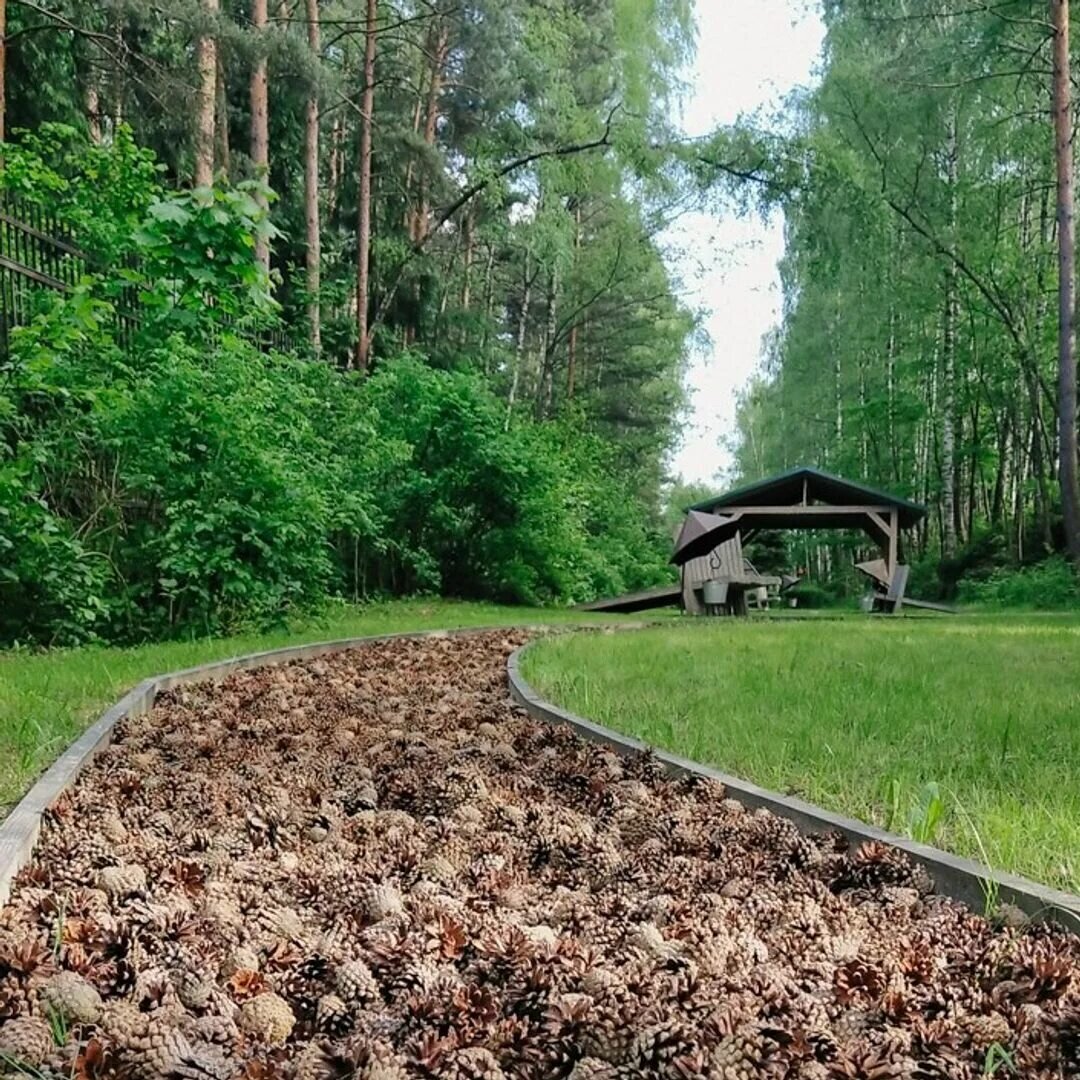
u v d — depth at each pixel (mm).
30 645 6715
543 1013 1300
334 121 22234
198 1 13188
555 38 20391
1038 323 22453
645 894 1956
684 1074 1132
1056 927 1686
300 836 2377
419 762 3283
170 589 7250
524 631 9797
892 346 28578
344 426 11836
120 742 3500
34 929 1601
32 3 12789
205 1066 1172
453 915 1694
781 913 1804
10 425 6766
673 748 3320
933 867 2016
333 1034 1329
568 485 17344
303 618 8719
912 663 5879
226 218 7340
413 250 20078
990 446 27641
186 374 7203
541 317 33844
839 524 20359
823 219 18797
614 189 26859
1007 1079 1209
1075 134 19578
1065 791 2576
